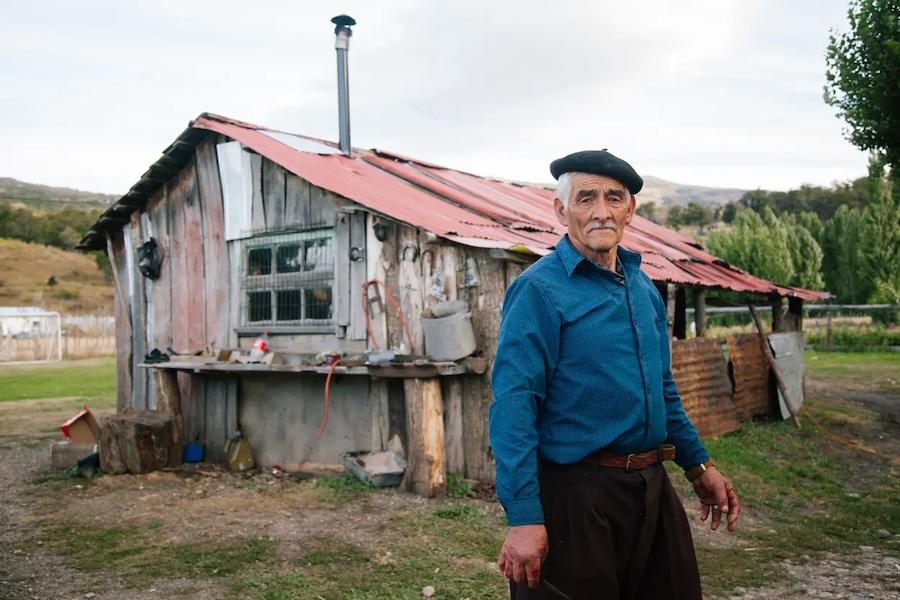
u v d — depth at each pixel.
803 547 5.62
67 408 13.43
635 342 2.44
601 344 2.37
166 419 8.20
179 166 9.51
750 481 7.64
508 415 2.28
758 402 11.27
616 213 2.46
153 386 9.79
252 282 8.74
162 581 4.76
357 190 7.85
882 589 4.69
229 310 8.98
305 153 9.30
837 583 4.80
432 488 6.71
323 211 8.09
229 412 8.53
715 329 25.70
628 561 2.38
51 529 5.96
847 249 34.91
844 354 22.70
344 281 7.89
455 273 7.14
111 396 15.23
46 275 78.38
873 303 31.16
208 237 9.22
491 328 6.92
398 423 7.41
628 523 2.37
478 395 7.00
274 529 5.82
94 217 99.56
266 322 8.63
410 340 7.41
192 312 9.38
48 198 160.38
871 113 10.99
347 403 7.76
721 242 35.38
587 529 2.31
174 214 9.60
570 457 2.36
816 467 8.32
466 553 5.20
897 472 8.30
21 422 11.82
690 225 87.62
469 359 6.84
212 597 4.46
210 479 7.69
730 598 4.52
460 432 7.12
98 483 7.48
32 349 28.25
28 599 4.49
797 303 13.38
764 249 33.53
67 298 70.56
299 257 8.37
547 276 2.44
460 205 9.29
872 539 5.86
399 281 7.51
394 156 11.62
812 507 6.90
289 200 8.41
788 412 11.08
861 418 11.33
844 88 11.32
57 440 10.18
